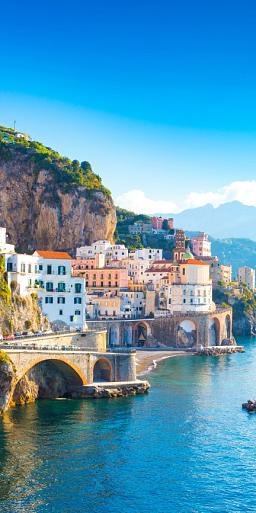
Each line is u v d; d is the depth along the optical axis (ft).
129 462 368.07
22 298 593.83
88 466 358.02
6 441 393.29
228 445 403.75
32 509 304.09
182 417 469.16
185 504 315.37
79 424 437.99
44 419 447.01
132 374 565.53
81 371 518.78
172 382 625.41
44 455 371.76
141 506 312.09
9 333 546.67
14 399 482.28
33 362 465.88
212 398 542.57
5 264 627.05
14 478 337.72
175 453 385.09
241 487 337.11
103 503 313.32
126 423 445.78
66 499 315.99
